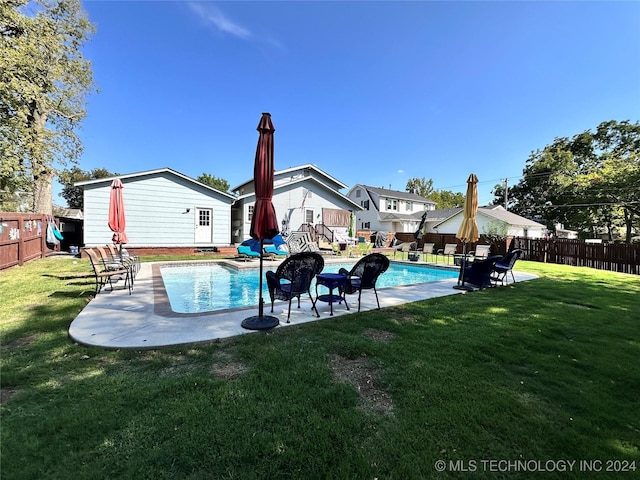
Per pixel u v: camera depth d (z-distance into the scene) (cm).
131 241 1363
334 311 483
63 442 179
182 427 195
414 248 1644
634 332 403
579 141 2878
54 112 1519
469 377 273
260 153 407
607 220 2480
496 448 188
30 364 278
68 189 2961
